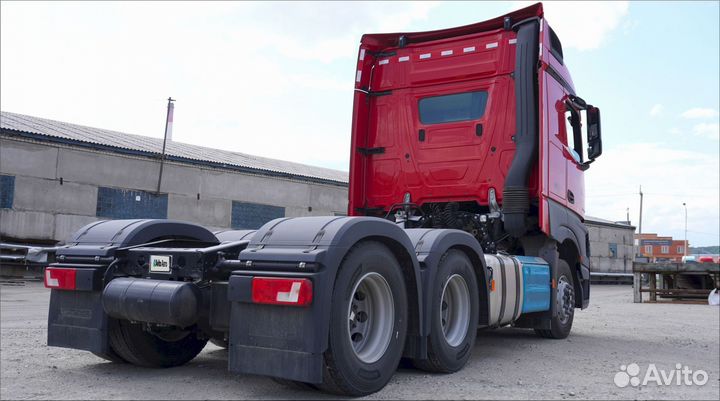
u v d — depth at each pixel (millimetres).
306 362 3246
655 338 7078
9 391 3725
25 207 17922
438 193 6375
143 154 20344
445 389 3926
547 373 4621
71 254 4344
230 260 3828
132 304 3822
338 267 3436
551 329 6629
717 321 9508
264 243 3602
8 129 17484
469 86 6391
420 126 6547
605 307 13188
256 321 3438
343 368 3441
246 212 23297
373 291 3828
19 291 13398
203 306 3824
